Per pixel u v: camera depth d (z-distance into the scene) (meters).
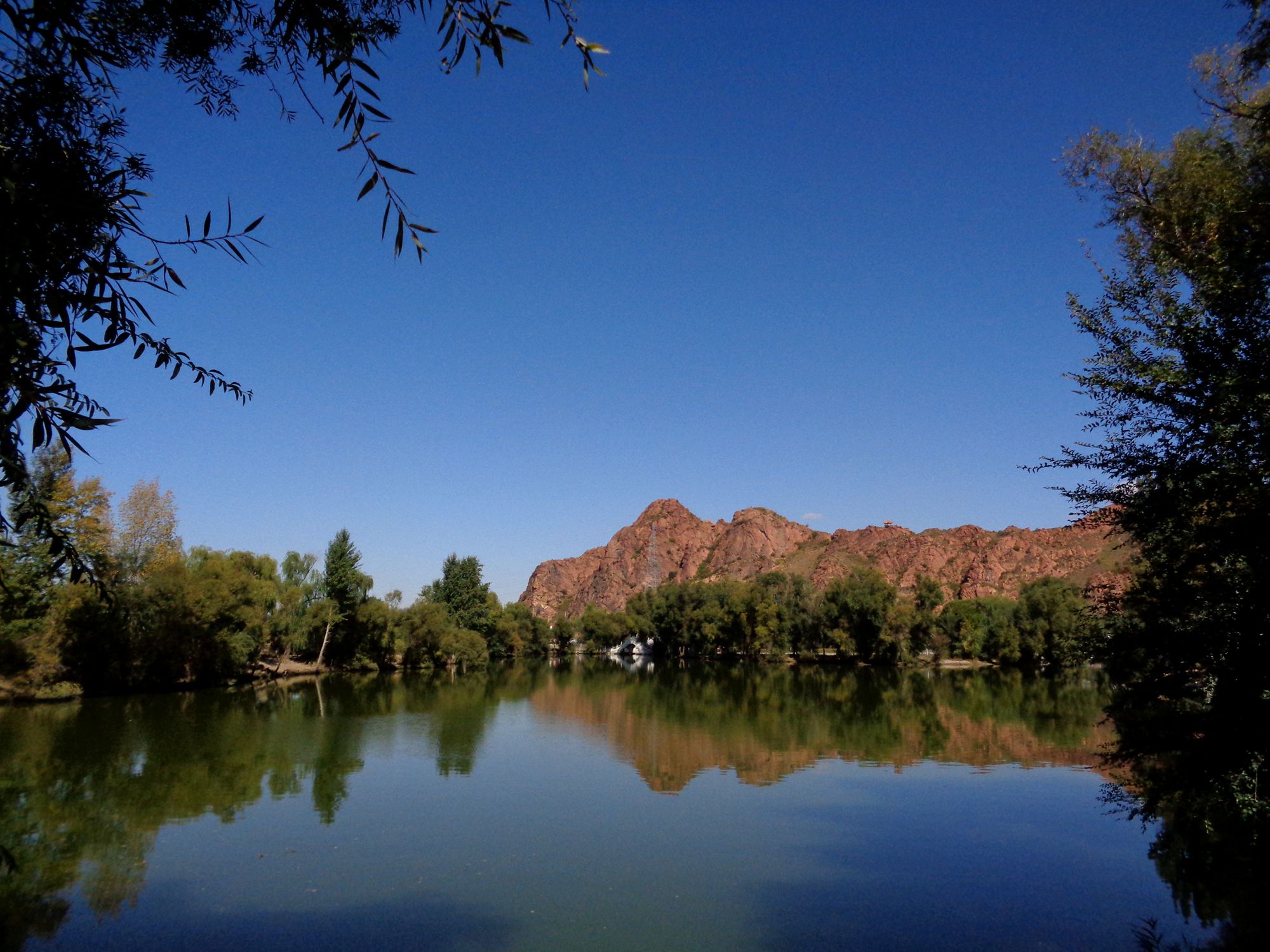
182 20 4.21
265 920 14.50
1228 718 9.67
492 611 123.19
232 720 39.78
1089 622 11.62
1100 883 16.66
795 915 15.03
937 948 13.65
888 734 37.91
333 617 76.06
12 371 3.69
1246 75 10.05
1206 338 9.65
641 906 15.34
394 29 4.25
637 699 57.38
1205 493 9.62
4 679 43.06
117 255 3.95
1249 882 14.84
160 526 60.91
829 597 109.50
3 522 4.05
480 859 17.95
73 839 19.06
